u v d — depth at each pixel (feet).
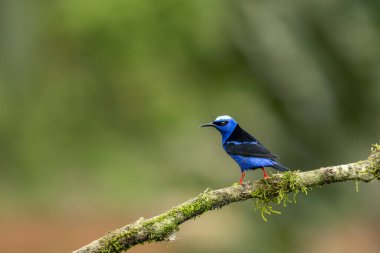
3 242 74.23
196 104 67.05
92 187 83.25
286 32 56.03
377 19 53.98
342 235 61.87
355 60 54.34
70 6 64.69
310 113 55.62
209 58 63.82
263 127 57.31
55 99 70.59
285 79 56.18
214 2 61.46
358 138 55.57
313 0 54.65
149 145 72.74
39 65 65.92
